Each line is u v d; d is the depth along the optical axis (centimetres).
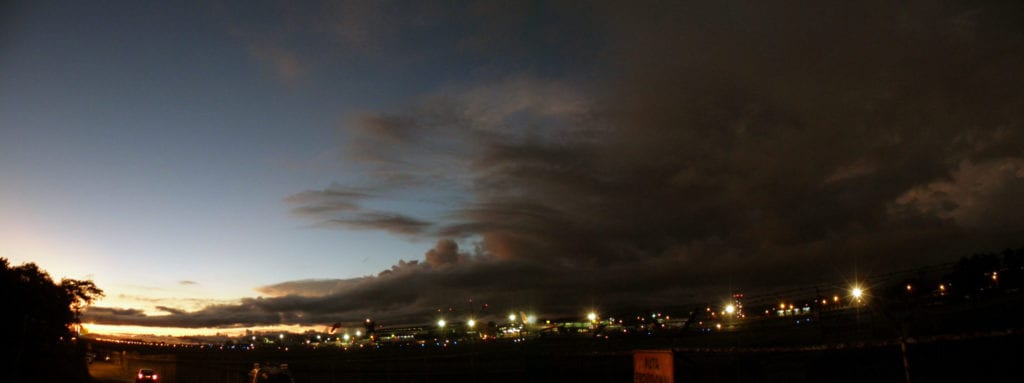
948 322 1955
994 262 2516
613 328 4178
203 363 6462
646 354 1417
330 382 4159
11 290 4200
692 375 1675
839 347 1163
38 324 4484
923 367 1234
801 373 1466
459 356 3073
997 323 1883
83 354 5503
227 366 5519
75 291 4800
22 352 4241
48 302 4447
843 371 1395
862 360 1373
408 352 5053
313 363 4544
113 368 9506
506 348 4156
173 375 7425
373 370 3728
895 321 1342
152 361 8375
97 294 4938
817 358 1456
